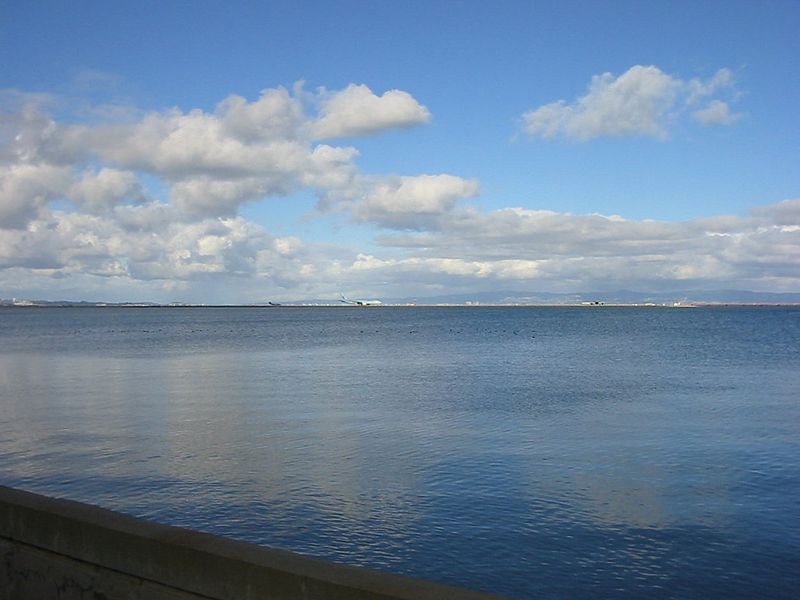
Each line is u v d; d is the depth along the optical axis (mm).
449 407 22484
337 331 96250
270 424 19156
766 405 22797
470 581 8352
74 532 4504
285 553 3848
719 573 8570
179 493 11969
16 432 18062
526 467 13828
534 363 41406
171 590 4043
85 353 51156
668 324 121375
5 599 4871
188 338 76062
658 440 16609
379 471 13453
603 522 10398
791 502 11430
